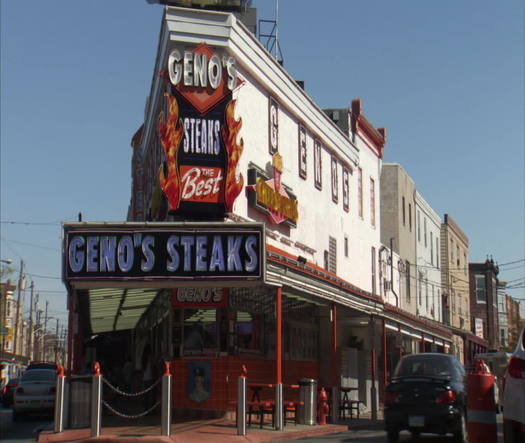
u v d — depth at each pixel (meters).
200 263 16.75
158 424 18.25
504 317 82.81
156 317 23.42
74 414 16.98
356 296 24.47
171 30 20.14
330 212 29.70
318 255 27.88
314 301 22.34
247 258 16.88
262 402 18.28
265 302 21.78
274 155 23.58
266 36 27.67
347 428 20.62
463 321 62.19
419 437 17.70
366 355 31.36
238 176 20.97
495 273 77.94
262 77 23.00
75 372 22.05
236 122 20.09
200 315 19.72
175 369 19.69
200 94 20.05
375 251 36.56
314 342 26.44
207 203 19.56
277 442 16.16
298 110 26.27
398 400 15.75
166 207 21.09
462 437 15.79
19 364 68.50
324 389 23.00
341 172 31.70
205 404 19.38
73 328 17.16
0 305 72.12
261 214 22.45
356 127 34.41
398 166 43.66
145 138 28.27
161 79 21.91
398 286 42.00
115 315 26.42
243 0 23.42
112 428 17.19
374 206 37.03
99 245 16.59
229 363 19.52
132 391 28.16
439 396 15.48
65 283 16.58
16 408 24.86
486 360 36.38
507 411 9.23
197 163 19.69
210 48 20.38
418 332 36.47
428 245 51.69
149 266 16.62
